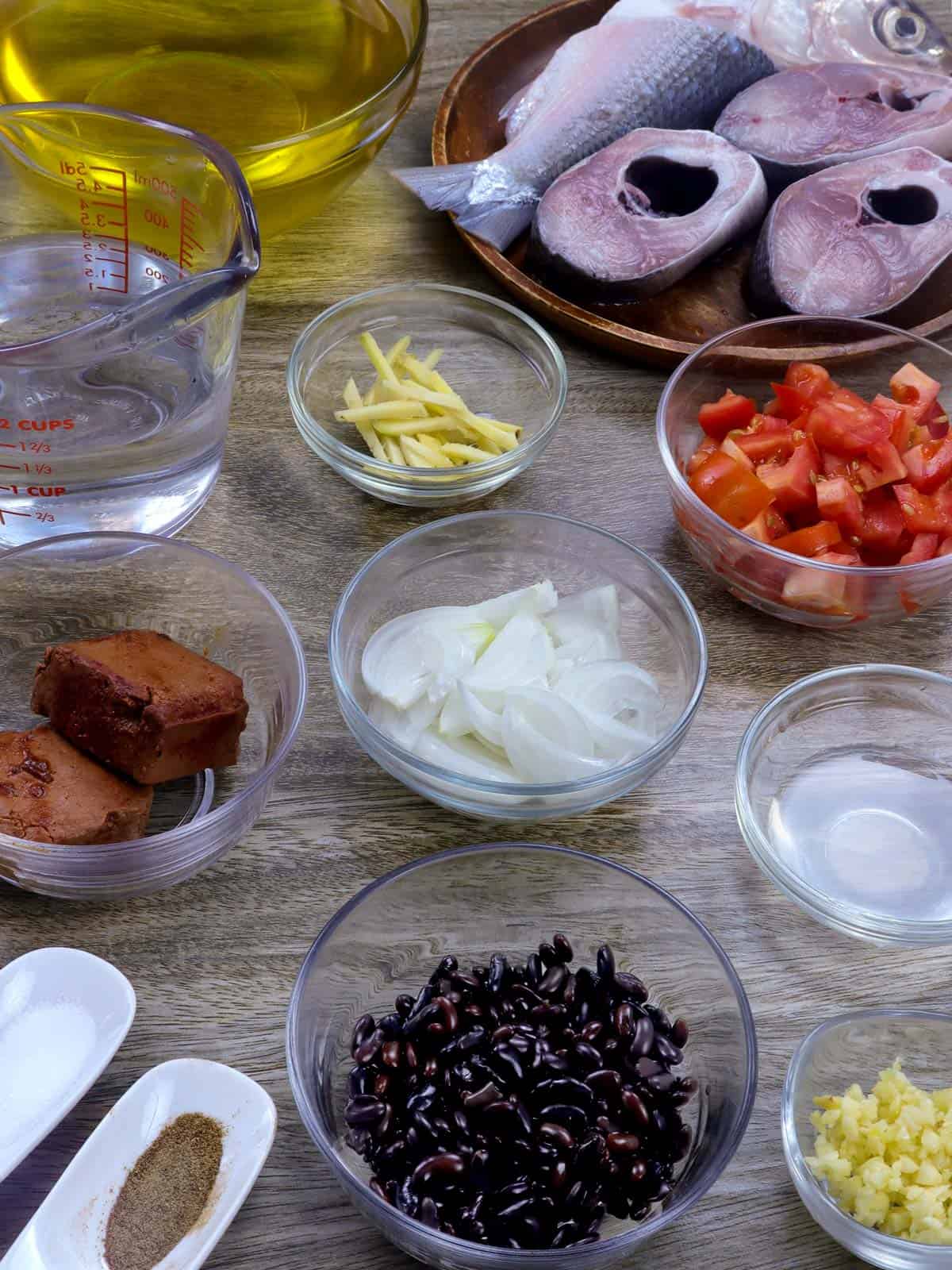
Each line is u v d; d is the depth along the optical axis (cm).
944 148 66
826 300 60
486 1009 41
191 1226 38
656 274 60
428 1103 39
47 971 42
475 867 44
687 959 44
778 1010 44
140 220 54
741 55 66
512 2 74
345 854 47
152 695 44
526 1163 38
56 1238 38
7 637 50
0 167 55
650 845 48
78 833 43
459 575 53
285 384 59
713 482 51
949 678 50
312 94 60
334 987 43
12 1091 40
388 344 60
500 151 64
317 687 50
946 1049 43
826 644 53
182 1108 40
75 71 60
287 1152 41
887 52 69
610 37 65
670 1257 40
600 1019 41
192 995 43
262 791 44
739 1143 40
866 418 51
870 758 50
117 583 51
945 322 58
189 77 60
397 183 66
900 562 52
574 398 59
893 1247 38
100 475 48
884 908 46
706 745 50
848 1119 40
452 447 54
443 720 47
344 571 54
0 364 43
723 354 56
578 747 46
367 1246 39
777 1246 40
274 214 57
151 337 44
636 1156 38
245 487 56
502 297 62
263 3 61
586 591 51
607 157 63
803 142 65
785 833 48
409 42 61
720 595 54
